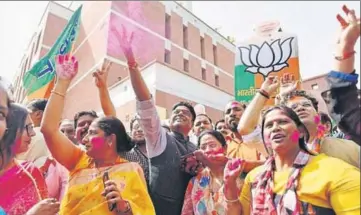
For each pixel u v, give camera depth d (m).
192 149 2.70
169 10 10.42
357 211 1.56
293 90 2.53
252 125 2.62
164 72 8.24
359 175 1.65
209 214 2.18
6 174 1.79
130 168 2.06
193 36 11.95
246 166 2.41
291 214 1.68
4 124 1.83
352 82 1.76
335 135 2.67
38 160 2.32
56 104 2.05
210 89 9.49
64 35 2.69
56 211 1.70
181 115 2.77
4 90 1.88
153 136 2.36
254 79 3.12
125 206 1.86
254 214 1.84
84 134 2.58
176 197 2.36
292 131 1.86
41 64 2.75
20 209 1.74
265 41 3.14
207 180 2.31
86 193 1.95
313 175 1.72
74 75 2.15
